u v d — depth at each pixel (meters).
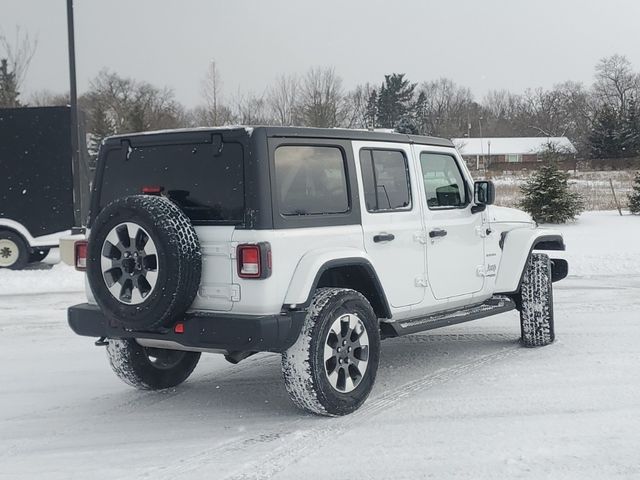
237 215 5.09
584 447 4.60
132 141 5.67
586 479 4.10
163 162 5.50
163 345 5.59
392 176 6.15
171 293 4.94
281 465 4.46
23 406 5.93
